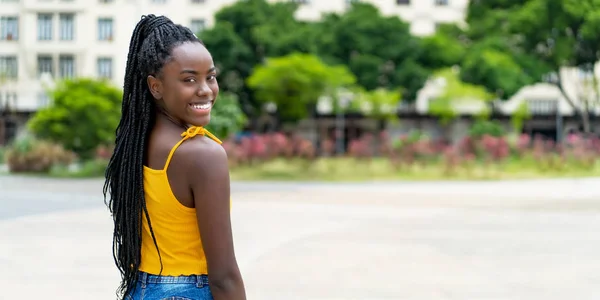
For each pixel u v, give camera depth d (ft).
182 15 147.02
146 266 6.06
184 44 5.94
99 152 84.89
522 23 116.67
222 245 5.67
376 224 35.06
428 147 90.53
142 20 6.30
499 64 118.73
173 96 5.87
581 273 22.49
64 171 86.12
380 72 124.88
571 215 39.65
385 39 126.52
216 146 5.84
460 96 113.91
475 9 132.77
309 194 54.90
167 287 5.89
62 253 25.68
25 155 88.48
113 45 147.02
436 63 128.98
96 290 19.43
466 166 80.07
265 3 128.06
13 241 28.84
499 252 26.53
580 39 120.47
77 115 83.92
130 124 6.18
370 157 85.10
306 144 83.25
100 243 28.27
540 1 115.55
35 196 53.57
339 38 125.70
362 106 118.32
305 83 96.68
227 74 122.42
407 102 136.56
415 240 29.55
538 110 150.10
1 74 142.61
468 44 136.36
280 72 96.43
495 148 81.66
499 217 38.58
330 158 92.84
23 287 19.75
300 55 100.48
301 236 30.60
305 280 21.06
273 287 20.06
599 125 140.26
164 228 5.88
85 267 22.88
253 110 129.39
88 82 85.10
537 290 19.94
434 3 150.92
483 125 95.86
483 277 21.74
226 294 5.69
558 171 84.69
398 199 50.01
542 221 36.78
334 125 140.05
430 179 75.36
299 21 131.34
